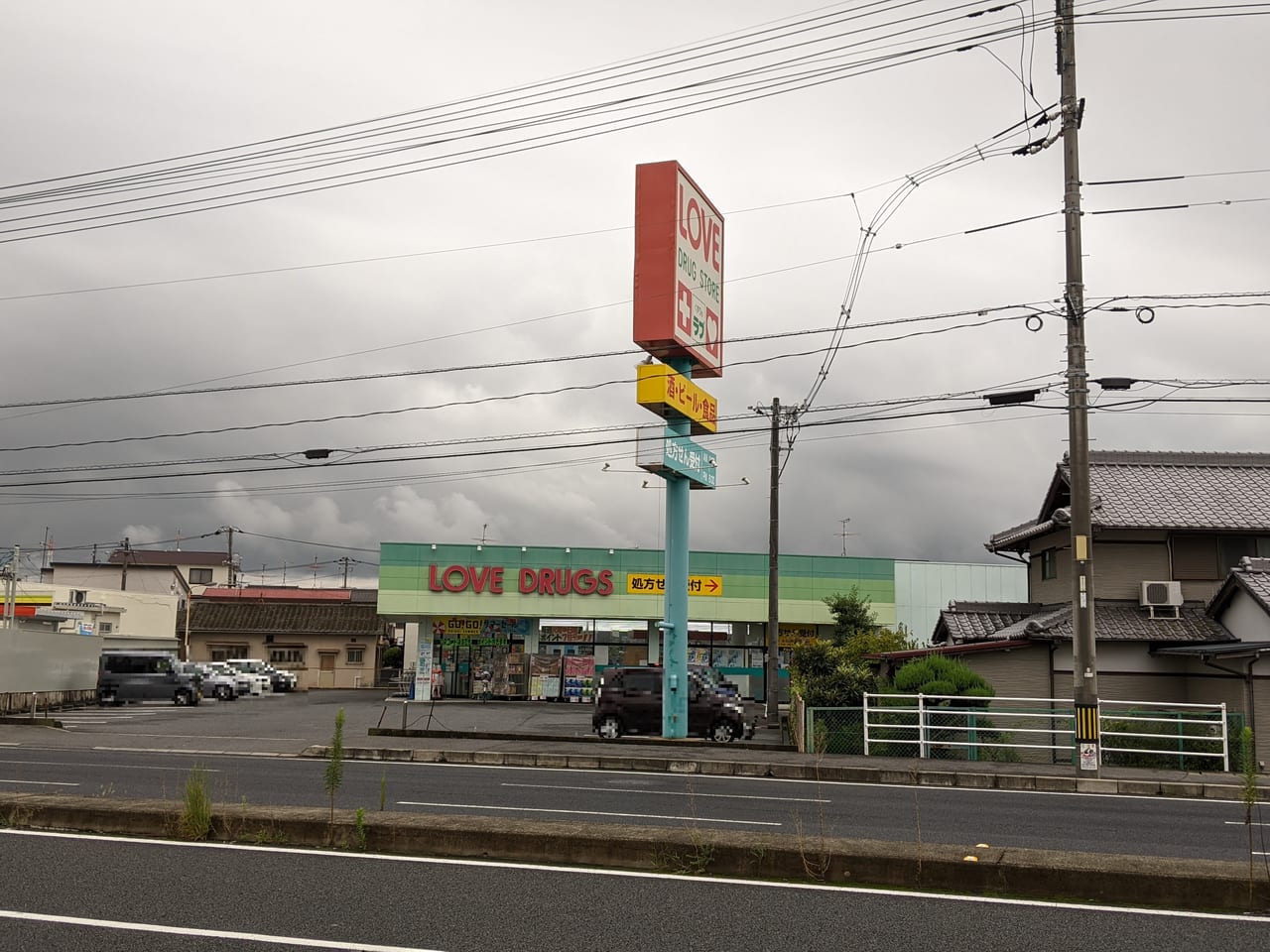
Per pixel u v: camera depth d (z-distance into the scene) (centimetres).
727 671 4678
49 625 4703
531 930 715
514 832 953
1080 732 1866
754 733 2967
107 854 946
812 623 4647
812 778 1955
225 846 983
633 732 2616
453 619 4641
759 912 772
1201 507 2731
